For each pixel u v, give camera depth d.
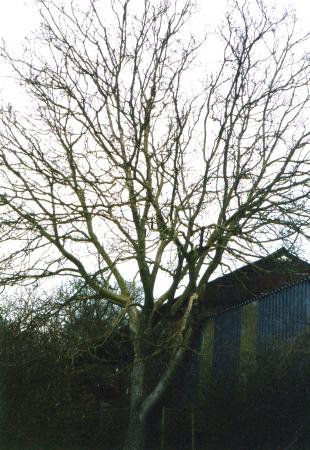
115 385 16.47
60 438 15.08
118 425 15.97
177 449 14.99
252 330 14.89
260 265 14.30
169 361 14.18
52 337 13.84
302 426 11.29
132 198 12.37
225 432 13.63
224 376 14.12
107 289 13.52
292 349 11.95
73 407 15.38
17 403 14.61
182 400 16.39
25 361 13.84
